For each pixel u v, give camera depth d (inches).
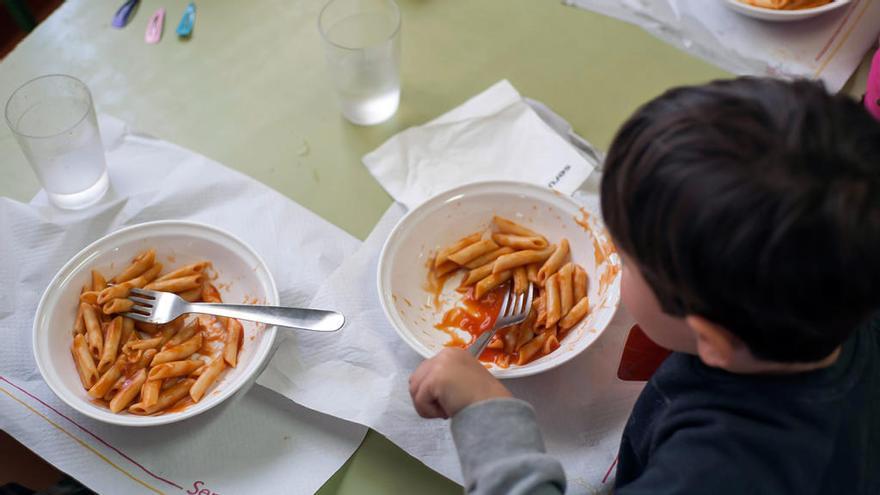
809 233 16.5
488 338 30.5
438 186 36.3
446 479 28.0
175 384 30.0
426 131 38.1
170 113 39.6
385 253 32.1
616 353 31.0
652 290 21.0
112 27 43.4
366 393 29.9
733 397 21.9
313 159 37.7
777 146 16.9
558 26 43.0
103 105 39.9
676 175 17.6
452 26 43.3
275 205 35.8
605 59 41.2
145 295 31.6
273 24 43.9
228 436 29.3
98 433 29.3
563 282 31.5
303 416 29.7
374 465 28.5
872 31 40.9
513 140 37.6
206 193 36.2
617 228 20.2
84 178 35.0
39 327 29.9
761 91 18.3
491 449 23.8
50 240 34.7
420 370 26.6
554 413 29.5
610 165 20.1
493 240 34.0
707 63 40.6
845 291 17.3
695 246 17.6
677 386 23.8
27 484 35.2
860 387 22.4
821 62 39.7
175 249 33.2
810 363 20.4
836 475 22.4
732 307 18.4
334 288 32.8
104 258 32.3
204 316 32.2
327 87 40.9
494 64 41.2
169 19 44.0
